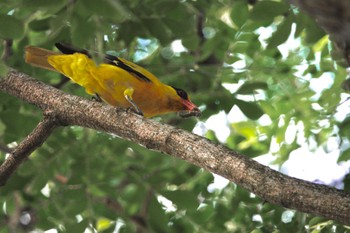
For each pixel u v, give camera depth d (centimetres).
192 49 1075
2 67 787
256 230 1043
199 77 1205
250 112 1111
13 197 1198
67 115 760
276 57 1231
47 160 1129
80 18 831
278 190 570
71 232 1048
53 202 1164
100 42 841
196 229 1122
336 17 398
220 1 1140
